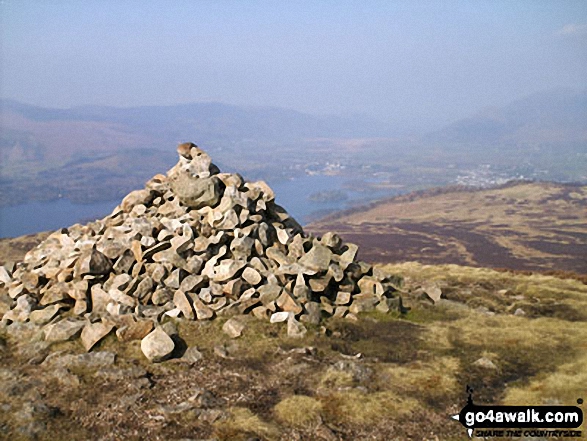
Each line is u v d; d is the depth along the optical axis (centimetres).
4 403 1277
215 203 2273
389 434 1201
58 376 1415
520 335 1931
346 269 2281
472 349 1798
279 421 1234
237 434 1162
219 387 1398
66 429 1181
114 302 1769
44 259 2125
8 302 1878
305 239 2327
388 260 12475
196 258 2006
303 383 1437
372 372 1533
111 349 1580
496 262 11812
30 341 1642
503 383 1509
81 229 2317
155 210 2339
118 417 1230
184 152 2633
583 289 2955
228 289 1897
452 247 14875
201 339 1688
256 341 1698
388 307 2138
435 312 2262
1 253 10381
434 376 1509
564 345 1841
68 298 1861
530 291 2842
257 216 2272
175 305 1820
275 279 1983
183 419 1223
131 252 1978
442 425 1245
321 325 1894
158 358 1527
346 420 1253
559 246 14400
